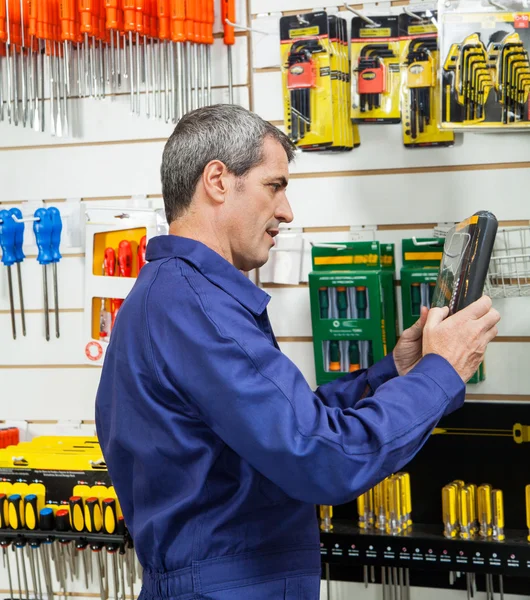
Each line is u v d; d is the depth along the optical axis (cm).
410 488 236
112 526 233
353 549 217
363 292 234
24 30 264
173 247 151
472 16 219
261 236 155
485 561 208
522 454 229
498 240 236
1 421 282
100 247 263
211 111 152
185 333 138
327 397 185
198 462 145
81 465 242
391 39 237
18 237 262
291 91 242
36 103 266
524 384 239
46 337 272
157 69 262
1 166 276
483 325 146
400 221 246
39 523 239
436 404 140
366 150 247
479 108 220
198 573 145
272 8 251
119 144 267
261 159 150
